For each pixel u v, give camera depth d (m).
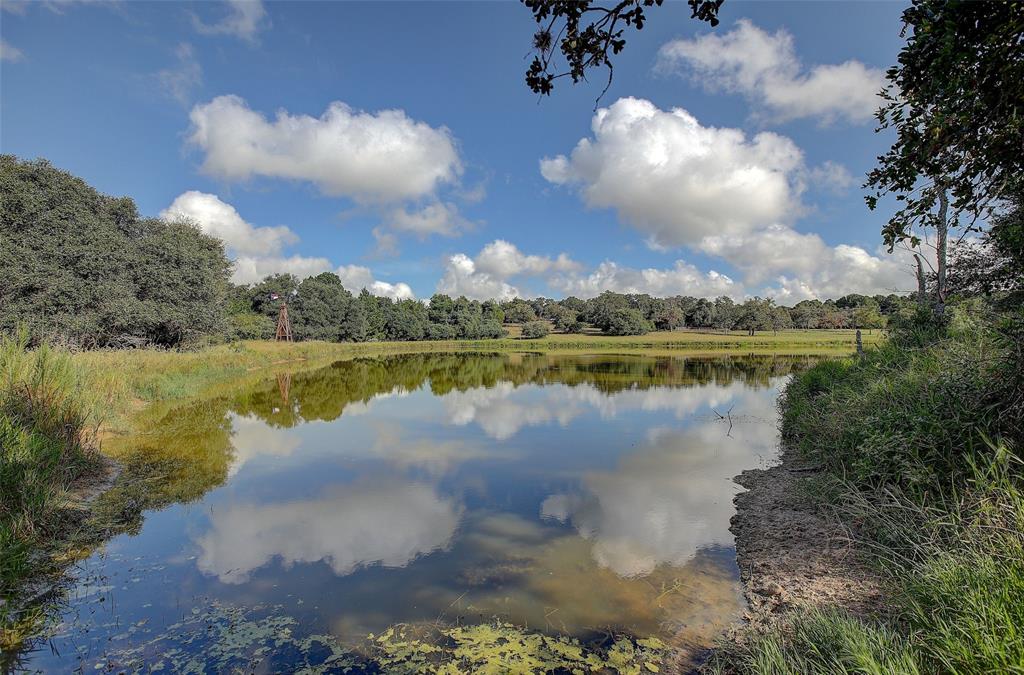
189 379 19.12
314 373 27.91
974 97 3.30
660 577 5.32
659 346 58.72
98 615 4.72
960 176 3.86
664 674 3.82
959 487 4.78
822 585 4.67
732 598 4.86
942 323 10.63
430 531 6.67
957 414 5.46
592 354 47.03
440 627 4.51
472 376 26.64
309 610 4.82
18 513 5.87
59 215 22.36
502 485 8.51
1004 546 3.54
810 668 3.33
